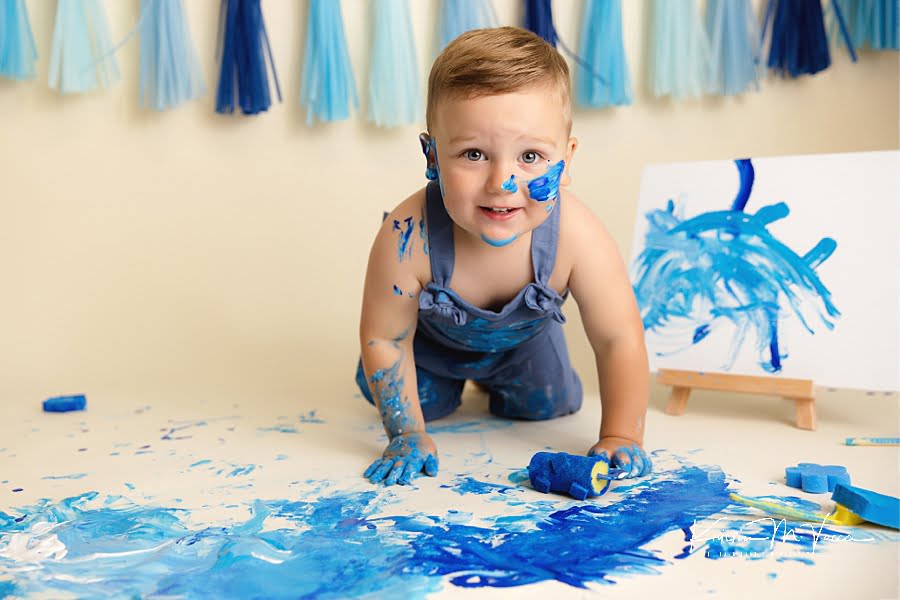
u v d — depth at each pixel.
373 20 2.37
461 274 1.49
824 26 2.49
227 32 2.28
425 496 1.36
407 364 1.56
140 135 2.33
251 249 2.41
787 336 1.79
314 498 1.35
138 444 1.68
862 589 1.02
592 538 1.17
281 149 2.39
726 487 1.38
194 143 2.36
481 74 1.26
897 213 1.76
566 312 2.42
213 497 1.36
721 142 2.54
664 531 1.20
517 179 1.28
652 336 1.90
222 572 1.08
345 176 2.43
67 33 2.21
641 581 1.05
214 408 1.97
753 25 2.48
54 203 2.31
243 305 2.42
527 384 1.76
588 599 1.00
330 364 2.38
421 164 2.44
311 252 2.44
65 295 2.34
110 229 2.34
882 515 1.19
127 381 2.25
